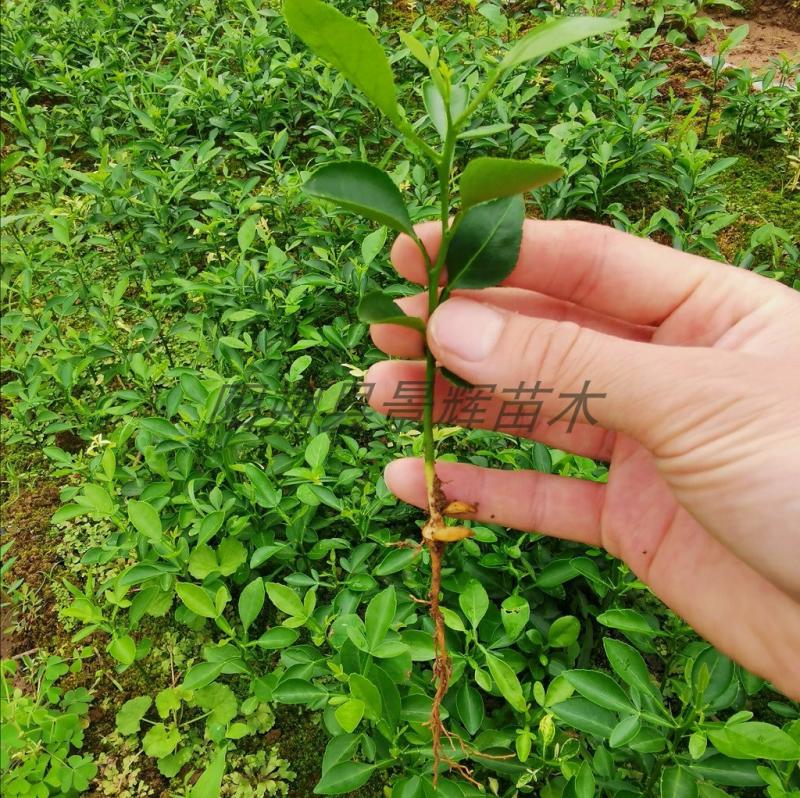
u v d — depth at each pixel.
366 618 0.21
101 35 0.52
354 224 0.37
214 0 0.58
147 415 0.34
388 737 0.21
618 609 0.22
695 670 0.21
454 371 0.18
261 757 0.25
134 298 0.40
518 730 0.21
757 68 0.54
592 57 0.45
